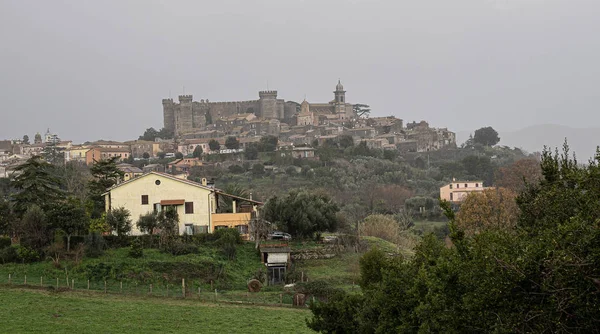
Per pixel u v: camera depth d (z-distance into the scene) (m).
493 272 30.84
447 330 34.53
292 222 123.50
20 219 105.25
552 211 39.50
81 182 173.75
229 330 66.00
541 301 29.73
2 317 66.25
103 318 68.31
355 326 50.91
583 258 28.70
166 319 69.56
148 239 102.31
